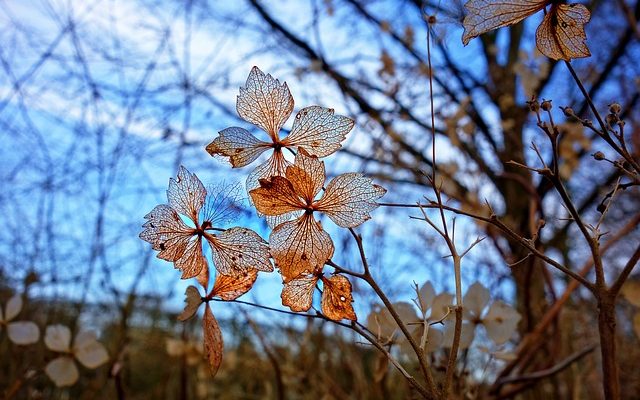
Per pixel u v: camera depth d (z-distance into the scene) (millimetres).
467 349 272
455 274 166
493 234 424
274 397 608
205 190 161
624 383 493
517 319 275
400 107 610
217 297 168
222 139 162
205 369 527
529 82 562
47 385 511
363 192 155
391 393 442
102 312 672
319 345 512
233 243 157
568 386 471
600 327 166
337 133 161
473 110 749
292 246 155
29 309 599
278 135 163
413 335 229
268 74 164
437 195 174
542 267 429
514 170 648
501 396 367
